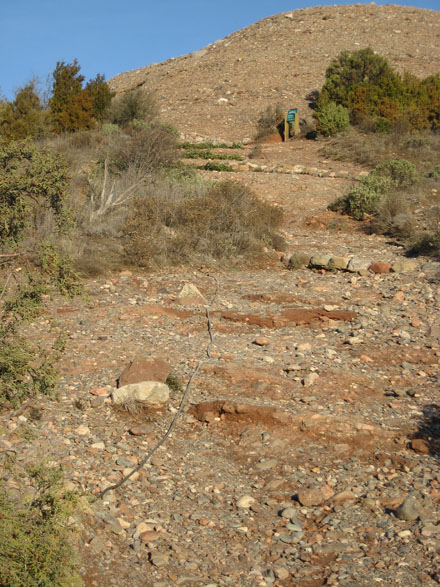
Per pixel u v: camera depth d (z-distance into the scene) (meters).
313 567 3.52
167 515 4.02
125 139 18.42
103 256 10.61
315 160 21.58
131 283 9.72
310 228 14.66
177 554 3.57
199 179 15.71
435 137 23.19
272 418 5.38
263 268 11.30
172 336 7.41
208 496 4.31
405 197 15.49
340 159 21.47
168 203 12.47
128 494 4.20
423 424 5.34
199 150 22.92
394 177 16.97
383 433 5.16
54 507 2.94
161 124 23.06
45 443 4.68
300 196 16.91
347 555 3.60
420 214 14.35
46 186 3.71
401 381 6.31
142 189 14.05
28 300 3.83
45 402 5.40
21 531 2.75
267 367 6.55
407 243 12.91
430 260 11.41
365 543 3.73
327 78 29.27
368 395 5.96
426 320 8.22
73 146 19.31
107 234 11.58
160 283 9.83
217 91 33.28
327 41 39.53
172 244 11.23
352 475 4.56
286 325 8.09
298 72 34.53
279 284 10.15
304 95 31.11
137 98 25.23
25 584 2.63
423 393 6.02
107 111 25.23
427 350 7.16
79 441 4.84
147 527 3.82
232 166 20.11
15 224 3.77
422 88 26.86
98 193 13.38
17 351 3.74
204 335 7.55
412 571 3.38
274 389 5.96
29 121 20.91
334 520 3.99
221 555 3.64
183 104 32.06
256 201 13.77
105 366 6.35
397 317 8.37
